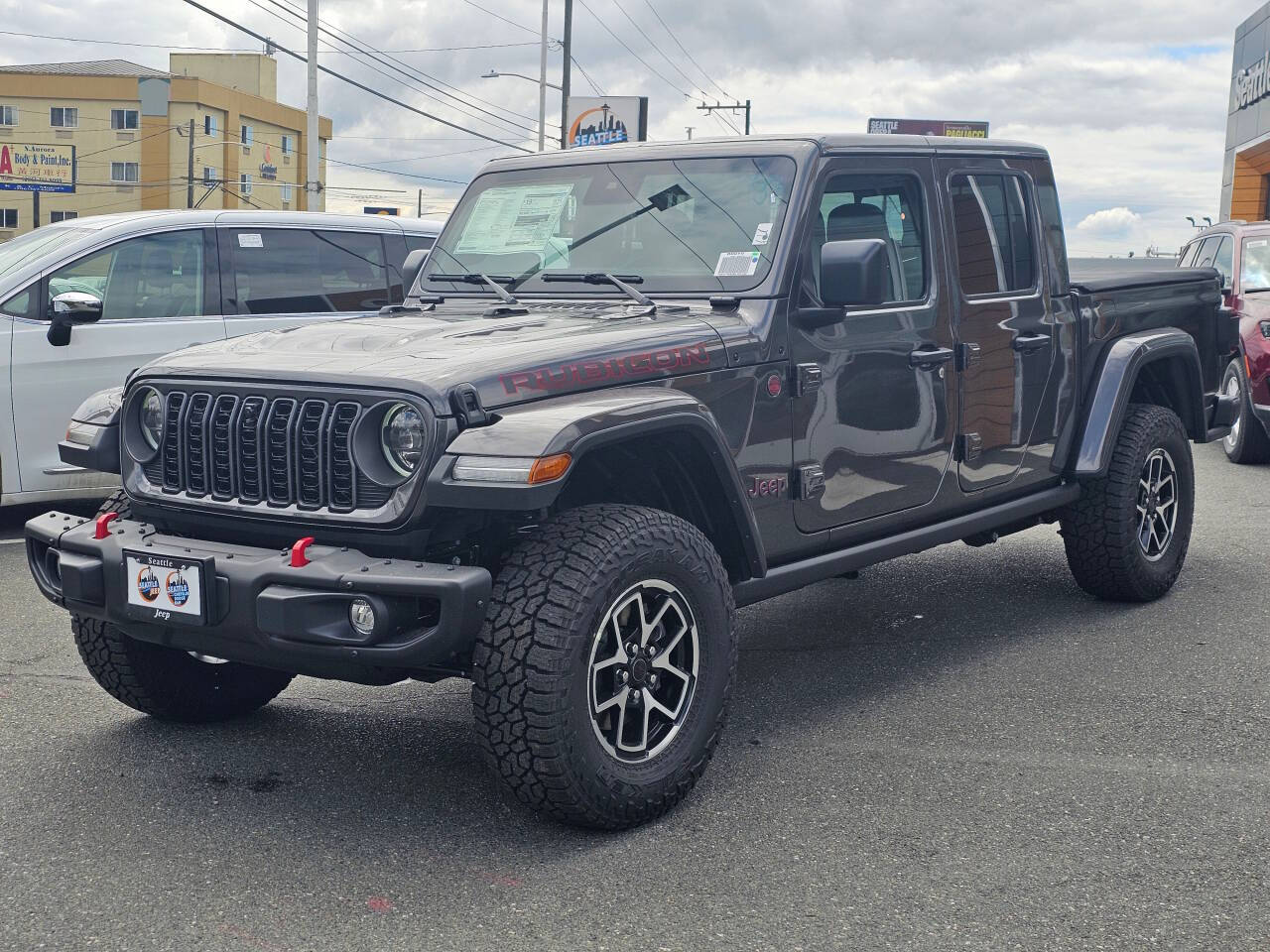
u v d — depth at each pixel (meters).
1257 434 10.79
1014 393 5.41
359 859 3.56
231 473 3.73
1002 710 4.80
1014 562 7.23
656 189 4.75
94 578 3.80
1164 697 4.93
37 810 3.88
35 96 80.88
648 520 3.72
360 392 3.54
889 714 4.77
